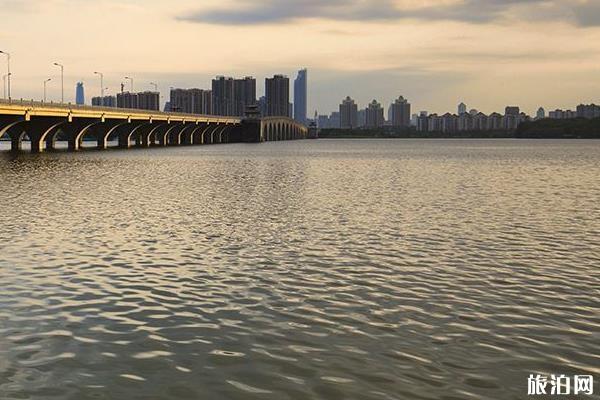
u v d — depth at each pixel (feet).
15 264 76.69
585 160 420.36
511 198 165.99
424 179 236.84
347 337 50.65
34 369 43.73
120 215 123.95
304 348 48.08
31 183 197.98
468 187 200.75
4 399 39.06
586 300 62.18
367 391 40.50
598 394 40.19
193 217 122.11
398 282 69.26
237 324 53.88
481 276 72.38
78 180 212.84
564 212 135.23
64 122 459.32
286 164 343.87
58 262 78.23
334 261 80.43
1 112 343.46
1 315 55.77
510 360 45.83
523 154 545.03
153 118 600.80
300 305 59.82
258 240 96.12
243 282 68.80
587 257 84.28
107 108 493.36
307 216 125.18
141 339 49.90
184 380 42.11
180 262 79.20
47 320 54.54
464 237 100.37
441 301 61.52
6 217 119.14
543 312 57.98
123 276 71.26
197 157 421.18
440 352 47.34
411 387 41.09
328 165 337.93
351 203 150.20
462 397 39.65
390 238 98.89
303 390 40.63
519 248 90.84
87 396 39.65
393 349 47.93
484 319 55.62
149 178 227.20
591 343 49.57
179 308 58.59
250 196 165.37
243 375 42.98
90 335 50.75
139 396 39.68
